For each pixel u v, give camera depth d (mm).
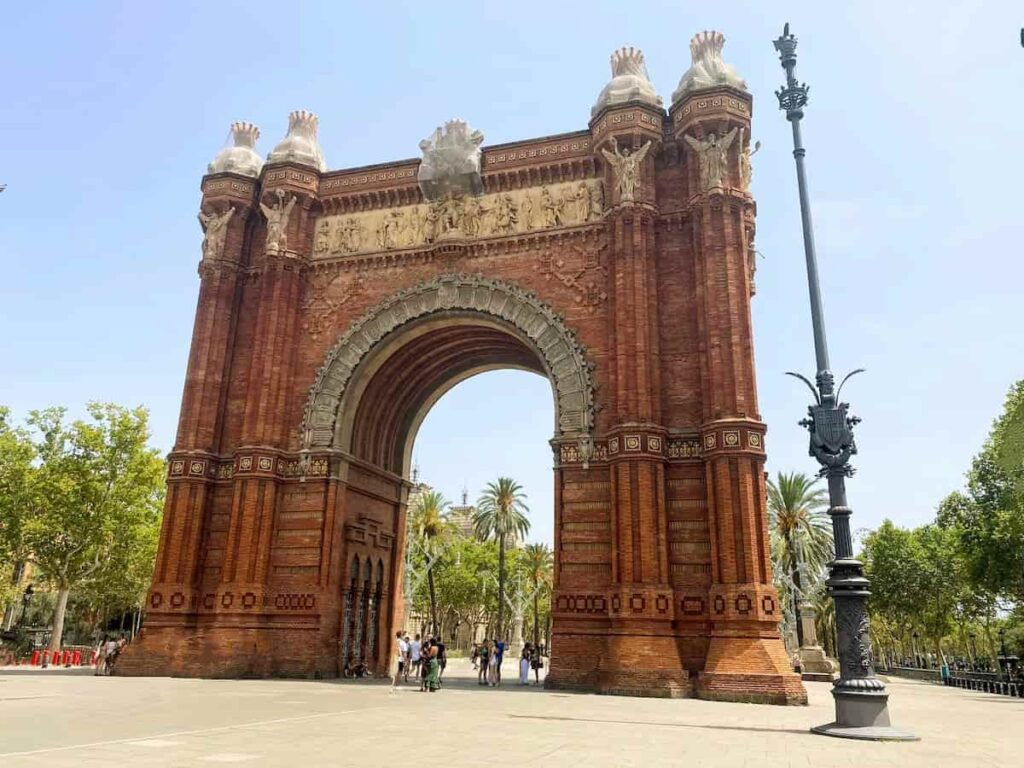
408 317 43781
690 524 35594
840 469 21828
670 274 39562
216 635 39500
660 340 38719
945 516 75500
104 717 20984
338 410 43500
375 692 32969
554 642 35719
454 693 33812
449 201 44938
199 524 42312
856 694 19766
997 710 32781
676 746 16875
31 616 102562
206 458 43219
